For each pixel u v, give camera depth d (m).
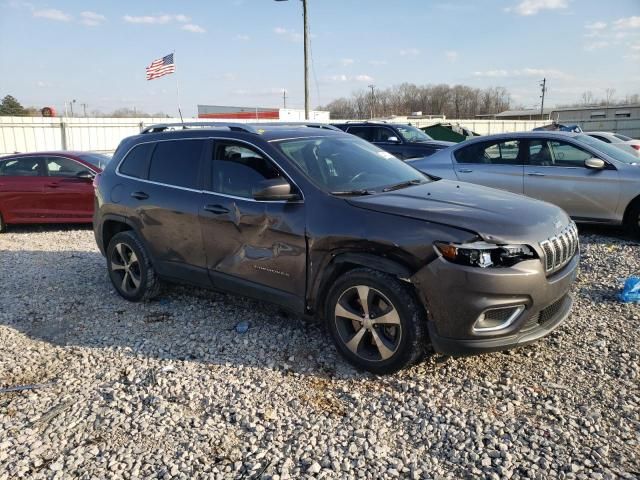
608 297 4.91
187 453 2.95
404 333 3.45
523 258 3.30
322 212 3.78
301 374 3.76
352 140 4.92
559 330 4.25
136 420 3.28
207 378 3.75
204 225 4.48
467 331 3.27
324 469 2.77
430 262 3.30
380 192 4.01
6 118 23.31
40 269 6.84
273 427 3.16
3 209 9.67
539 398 3.32
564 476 2.63
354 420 3.19
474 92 100.94
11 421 3.33
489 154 8.17
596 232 7.83
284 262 3.99
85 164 9.74
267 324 4.66
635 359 3.73
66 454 2.99
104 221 5.48
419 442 2.97
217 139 4.59
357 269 3.62
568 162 7.54
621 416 3.10
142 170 5.16
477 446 2.89
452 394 3.39
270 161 4.18
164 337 4.48
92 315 5.08
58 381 3.82
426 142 13.48
